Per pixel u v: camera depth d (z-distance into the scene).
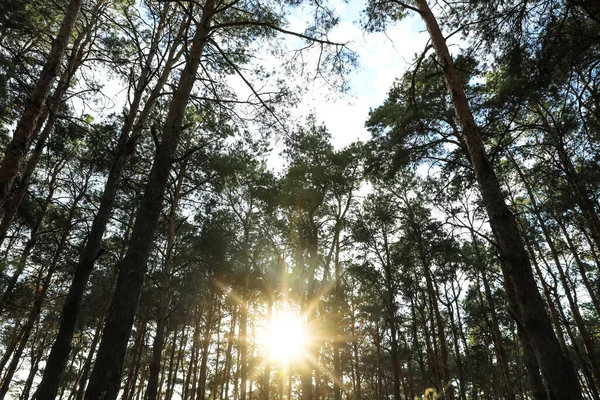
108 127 12.73
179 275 21.33
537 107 11.32
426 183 14.72
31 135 6.34
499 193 5.20
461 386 21.03
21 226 14.53
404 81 10.66
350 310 24.72
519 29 7.11
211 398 34.97
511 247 4.73
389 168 13.76
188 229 19.11
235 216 20.70
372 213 20.41
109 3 11.28
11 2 9.48
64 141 13.15
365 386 38.47
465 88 12.27
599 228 10.75
